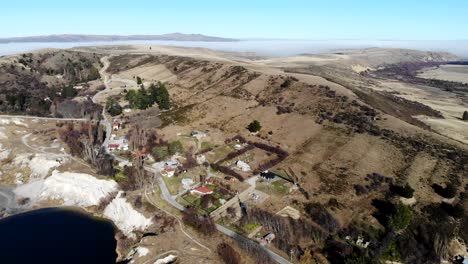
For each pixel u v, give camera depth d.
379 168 97.19
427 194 86.12
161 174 101.12
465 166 94.75
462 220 78.56
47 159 113.38
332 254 71.12
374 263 66.56
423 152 101.69
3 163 117.38
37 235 83.06
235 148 117.56
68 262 72.75
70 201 98.81
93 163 107.88
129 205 87.38
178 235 75.25
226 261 66.62
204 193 90.19
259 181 96.31
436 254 71.31
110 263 72.81
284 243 73.19
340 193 88.94
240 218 81.56
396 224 74.38
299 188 92.25
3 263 71.81
